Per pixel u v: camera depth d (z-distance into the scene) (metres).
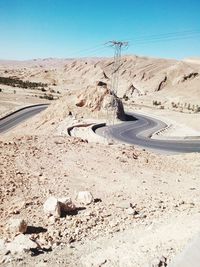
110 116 88.25
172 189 18.34
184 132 75.38
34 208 12.88
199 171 24.95
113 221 12.45
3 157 19.02
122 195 15.98
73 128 65.69
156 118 102.94
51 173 17.73
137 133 70.25
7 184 15.01
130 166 21.94
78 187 16.23
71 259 9.17
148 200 15.65
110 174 19.31
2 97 129.00
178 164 26.72
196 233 10.56
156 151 48.41
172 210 14.33
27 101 127.62
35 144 23.38
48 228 11.24
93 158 22.05
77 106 88.56
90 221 12.21
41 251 9.41
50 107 87.75
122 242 10.52
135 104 169.38
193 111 161.62
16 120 95.00
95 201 14.68
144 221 12.72
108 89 92.12
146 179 19.59
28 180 16.05
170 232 11.15
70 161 20.47
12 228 10.39
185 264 8.35
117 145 29.84
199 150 50.88
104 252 9.68
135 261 8.77
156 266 8.30
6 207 12.84
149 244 10.05
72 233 11.05
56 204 12.45
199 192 18.17
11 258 8.65
